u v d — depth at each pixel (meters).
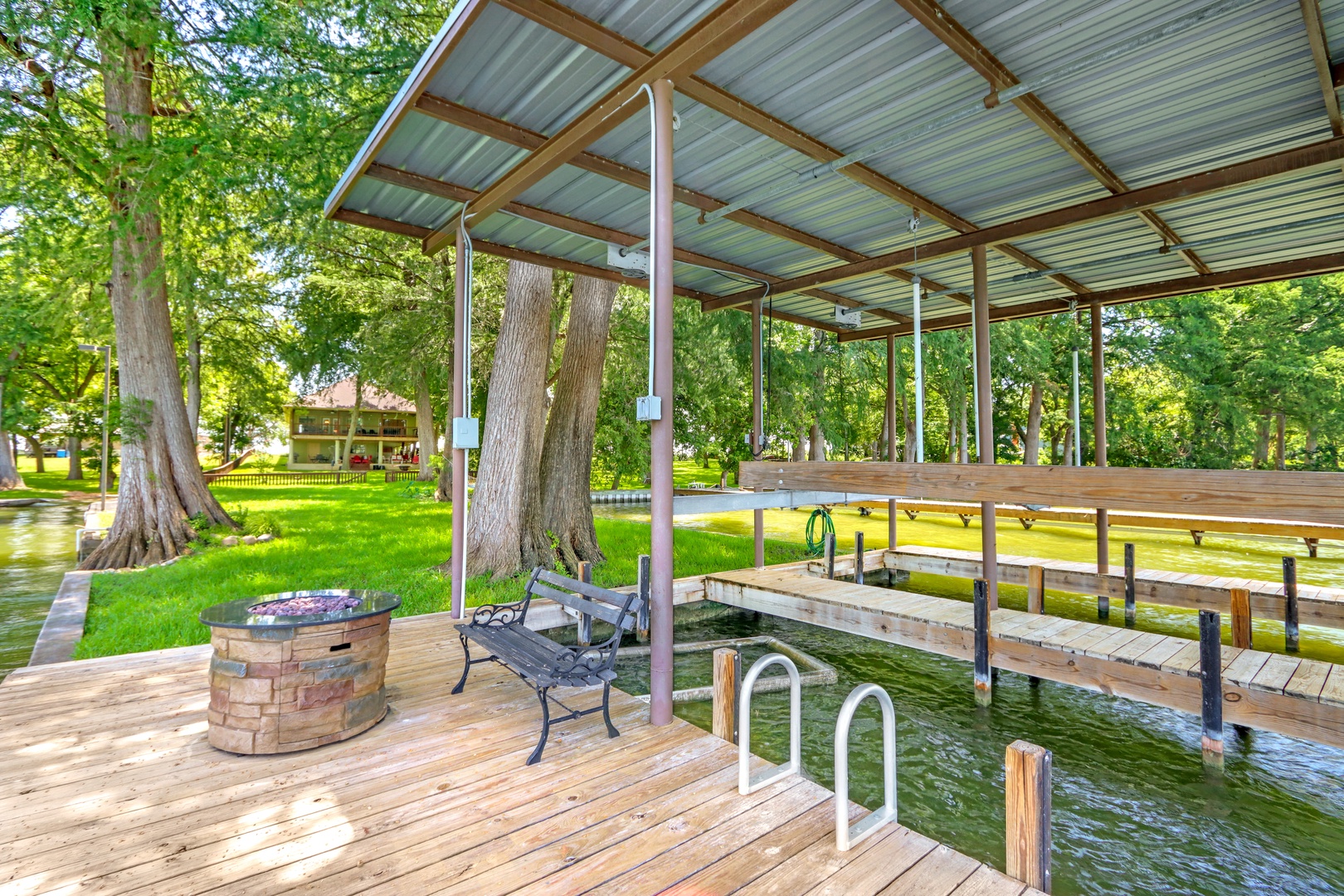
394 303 16.12
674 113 4.02
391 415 44.66
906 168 4.66
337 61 8.85
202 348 22.61
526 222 5.69
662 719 3.46
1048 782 2.23
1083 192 5.11
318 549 10.05
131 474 9.86
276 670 3.08
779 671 5.69
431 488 21.80
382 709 3.50
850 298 8.23
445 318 15.36
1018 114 3.92
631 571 8.66
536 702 3.81
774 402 17.00
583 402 9.70
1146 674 4.38
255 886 2.10
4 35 8.39
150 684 4.11
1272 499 2.67
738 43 3.31
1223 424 21.28
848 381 19.47
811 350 18.56
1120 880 2.99
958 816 3.46
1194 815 3.59
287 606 3.41
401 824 2.48
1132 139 4.19
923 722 4.75
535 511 8.83
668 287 3.45
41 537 12.95
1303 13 2.87
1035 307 8.03
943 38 3.10
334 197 5.23
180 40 8.91
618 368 15.67
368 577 7.91
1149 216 5.13
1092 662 4.60
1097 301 7.49
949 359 19.89
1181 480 2.94
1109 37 3.23
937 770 4.00
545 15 3.10
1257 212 5.17
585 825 2.48
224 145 8.55
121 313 10.11
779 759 4.05
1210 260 6.37
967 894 2.11
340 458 42.72
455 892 2.08
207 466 39.78
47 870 2.17
